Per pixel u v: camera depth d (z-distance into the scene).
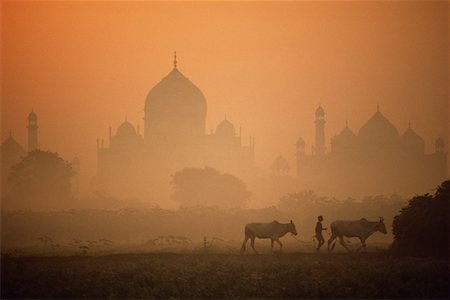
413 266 82.50
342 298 69.81
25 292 72.75
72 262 89.19
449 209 98.25
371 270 79.56
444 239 96.62
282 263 84.75
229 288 72.81
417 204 101.38
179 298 70.69
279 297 70.12
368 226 98.81
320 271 80.44
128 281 75.62
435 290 72.06
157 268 81.44
